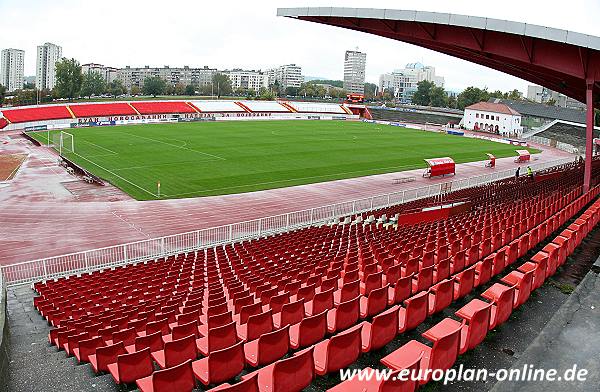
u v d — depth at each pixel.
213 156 46.78
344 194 33.69
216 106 96.62
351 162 47.09
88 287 14.71
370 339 7.18
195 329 8.55
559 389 5.70
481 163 52.09
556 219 15.89
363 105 116.69
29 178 36.69
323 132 72.69
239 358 6.87
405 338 8.09
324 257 14.78
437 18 22.92
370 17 24.88
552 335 6.98
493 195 29.19
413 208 25.44
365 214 25.95
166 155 46.59
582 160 51.69
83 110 80.94
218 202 30.38
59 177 37.22
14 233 24.08
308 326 7.64
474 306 8.02
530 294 9.55
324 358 6.82
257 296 11.29
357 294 10.00
